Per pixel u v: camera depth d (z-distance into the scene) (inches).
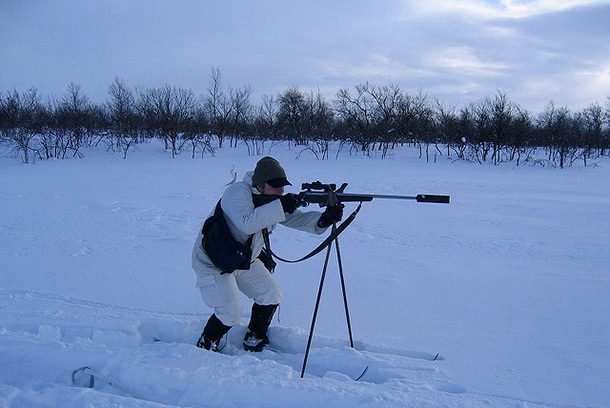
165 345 152.2
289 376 135.7
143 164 752.3
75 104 1032.2
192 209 396.2
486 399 127.8
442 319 185.8
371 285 222.5
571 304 203.2
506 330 176.7
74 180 568.4
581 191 540.7
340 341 161.9
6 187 508.1
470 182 592.4
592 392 135.5
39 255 259.6
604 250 290.0
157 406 121.6
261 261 168.7
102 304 189.8
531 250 289.1
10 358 143.0
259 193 154.9
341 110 1314.0
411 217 382.0
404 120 1024.2
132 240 293.7
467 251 285.3
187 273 232.7
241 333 171.0
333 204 148.5
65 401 123.0
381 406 121.2
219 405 126.8
